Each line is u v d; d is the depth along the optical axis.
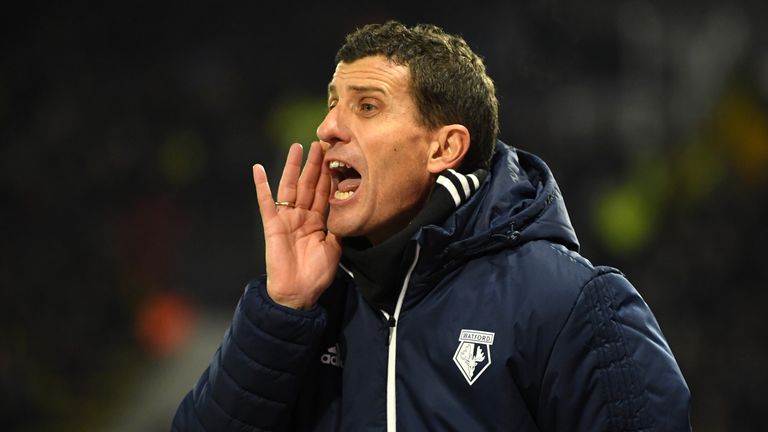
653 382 5.75
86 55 39.22
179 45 41.06
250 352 6.17
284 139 35.19
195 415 6.43
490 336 5.85
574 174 34.41
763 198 25.98
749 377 20.98
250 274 36.44
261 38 41.53
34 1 38.62
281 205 6.53
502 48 36.59
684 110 39.06
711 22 43.19
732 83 29.56
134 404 25.36
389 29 6.41
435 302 6.09
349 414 6.19
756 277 23.84
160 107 38.06
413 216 6.41
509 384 5.80
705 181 28.27
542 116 35.50
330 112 6.43
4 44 37.59
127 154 34.91
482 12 38.06
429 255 6.02
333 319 6.56
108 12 40.19
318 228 6.53
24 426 23.22
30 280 27.19
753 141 27.89
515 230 6.09
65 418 24.19
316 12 41.28
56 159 32.53
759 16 43.84
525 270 5.95
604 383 5.75
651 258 27.00
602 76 37.25
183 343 29.98
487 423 5.80
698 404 21.33
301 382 6.30
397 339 6.12
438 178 6.16
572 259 5.95
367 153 6.20
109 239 31.34
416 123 6.25
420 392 5.94
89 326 27.61
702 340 22.52
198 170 37.38
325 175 6.62
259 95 40.56
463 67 6.38
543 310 5.79
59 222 30.59
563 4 35.81
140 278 31.53
